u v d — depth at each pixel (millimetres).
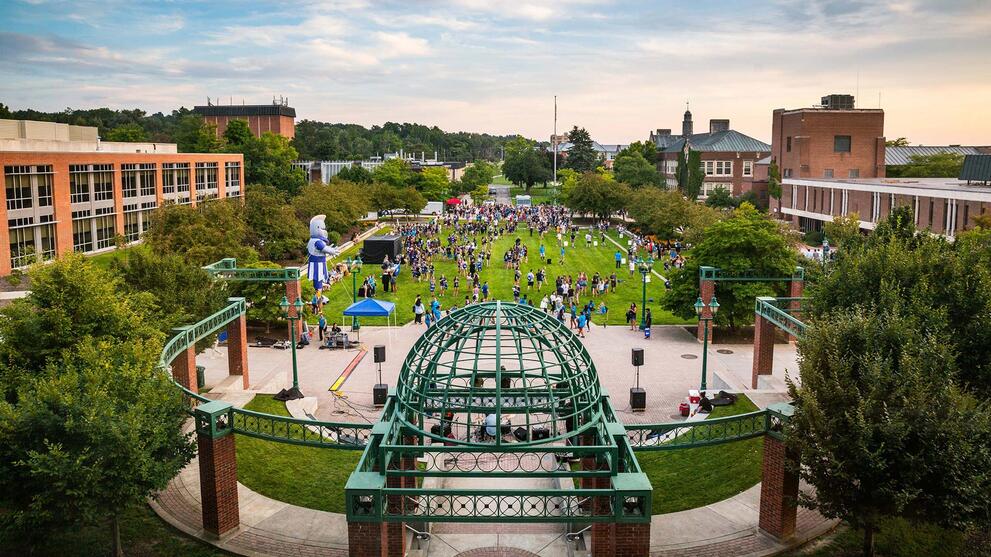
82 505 15984
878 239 30297
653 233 96625
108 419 16391
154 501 21547
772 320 33031
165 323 27969
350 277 66062
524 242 90375
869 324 19219
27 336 21922
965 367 22297
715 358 40594
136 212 80562
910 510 16703
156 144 100062
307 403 31688
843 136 105750
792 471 18688
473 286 56750
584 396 18797
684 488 23406
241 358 34438
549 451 15875
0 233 57500
